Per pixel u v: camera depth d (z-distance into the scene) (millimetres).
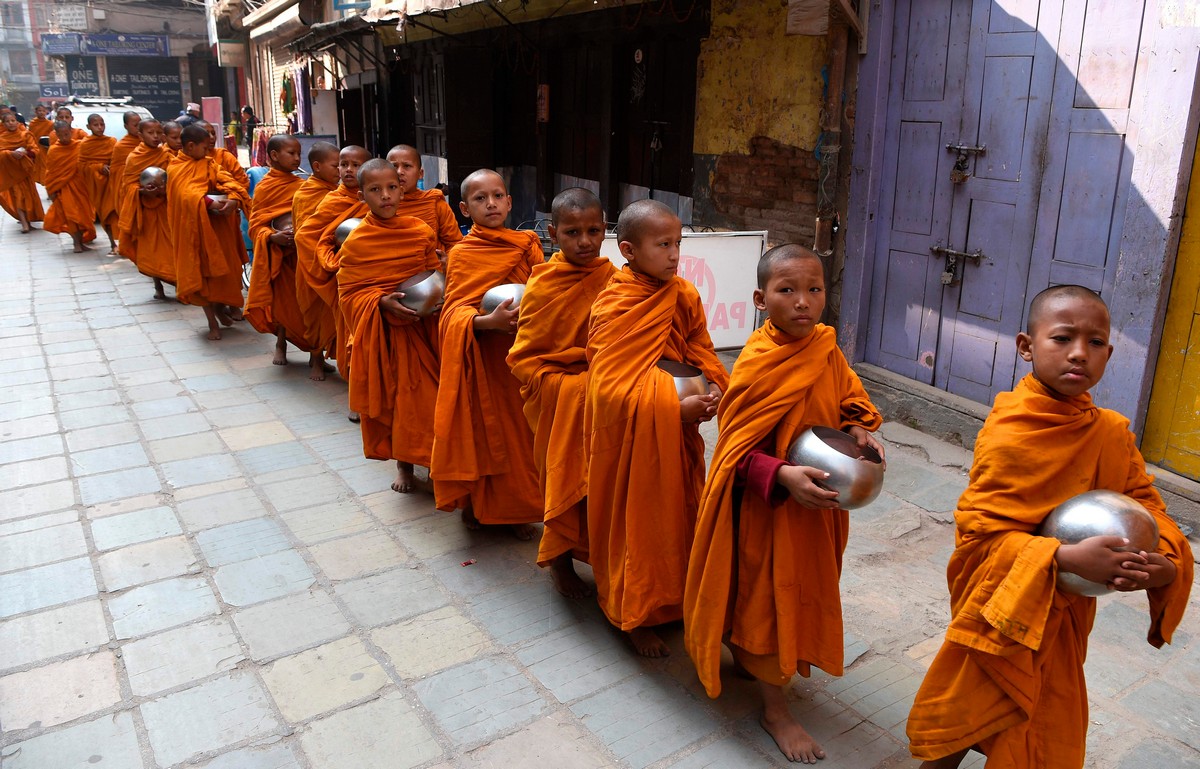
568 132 10523
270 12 21906
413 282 4508
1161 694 3244
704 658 2896
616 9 8789
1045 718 2344
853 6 5633
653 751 2941
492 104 11852
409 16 9891
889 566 4156
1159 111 4238
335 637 3592
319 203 6152
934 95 5426
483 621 3715
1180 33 4109
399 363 4648
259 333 8359
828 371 2785
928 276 5648
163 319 8859
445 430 4082
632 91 9070
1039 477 2234
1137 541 2059
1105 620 3717
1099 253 4637
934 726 2447
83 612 3760
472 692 3250
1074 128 4664
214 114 26406
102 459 5387
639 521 3092
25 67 60281
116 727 3066
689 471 3248
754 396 2719
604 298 3199
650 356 3104
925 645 3537
